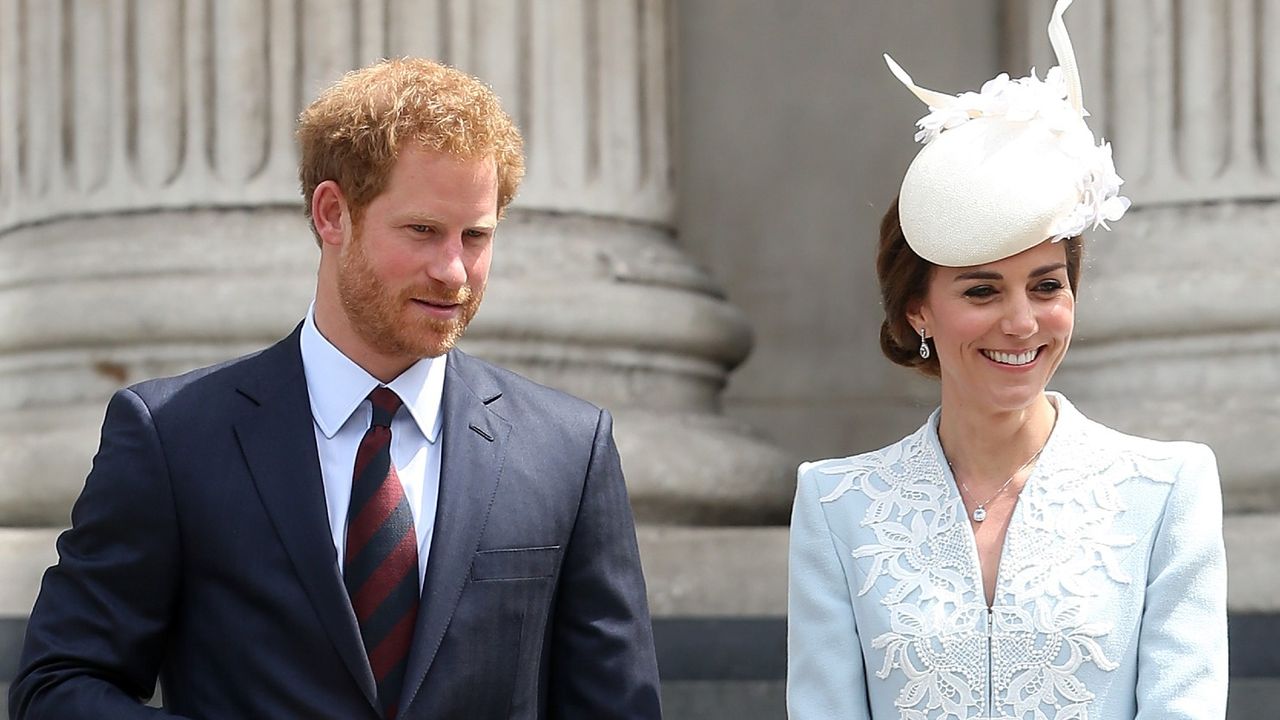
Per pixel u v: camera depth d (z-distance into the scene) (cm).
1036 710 1120
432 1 2444
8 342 2480
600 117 2569
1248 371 2417
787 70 3362
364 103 1084
